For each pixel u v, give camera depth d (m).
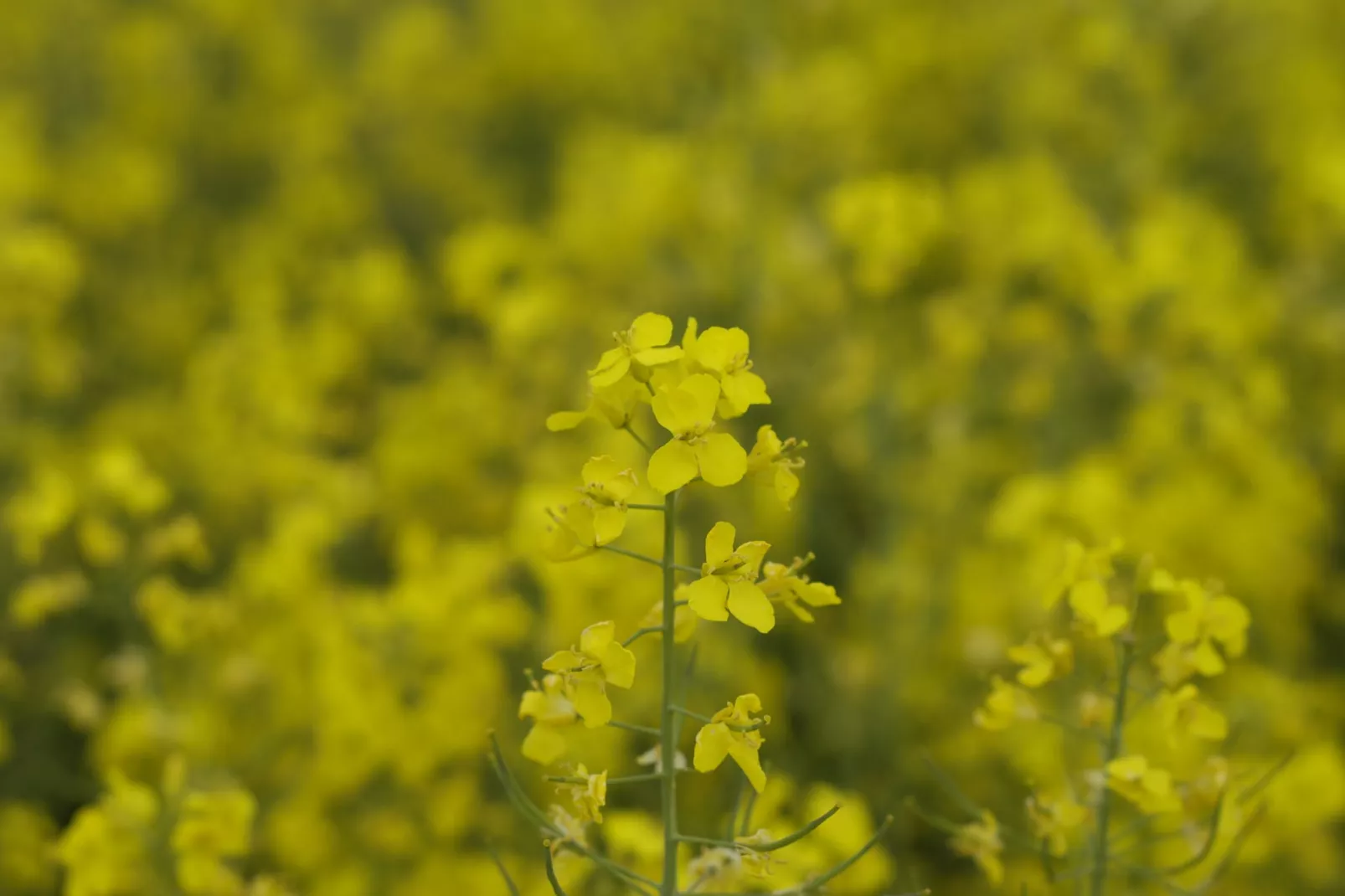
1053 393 1.10
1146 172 1.39
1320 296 1.28
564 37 1.85
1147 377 1.07
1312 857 0.81
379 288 1.35
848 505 1.13
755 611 0.58
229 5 1.82
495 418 1.16
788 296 1.11
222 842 0.69
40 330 1.15
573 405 1.11
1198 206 1.38
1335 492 1.21
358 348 1.33
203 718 0.81
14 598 0.90
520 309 1.10
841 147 1.35
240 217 1.74
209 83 1.85
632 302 1.21
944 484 1.05
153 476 1.17
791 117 1.33
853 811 0.71
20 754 0.88
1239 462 1.05
